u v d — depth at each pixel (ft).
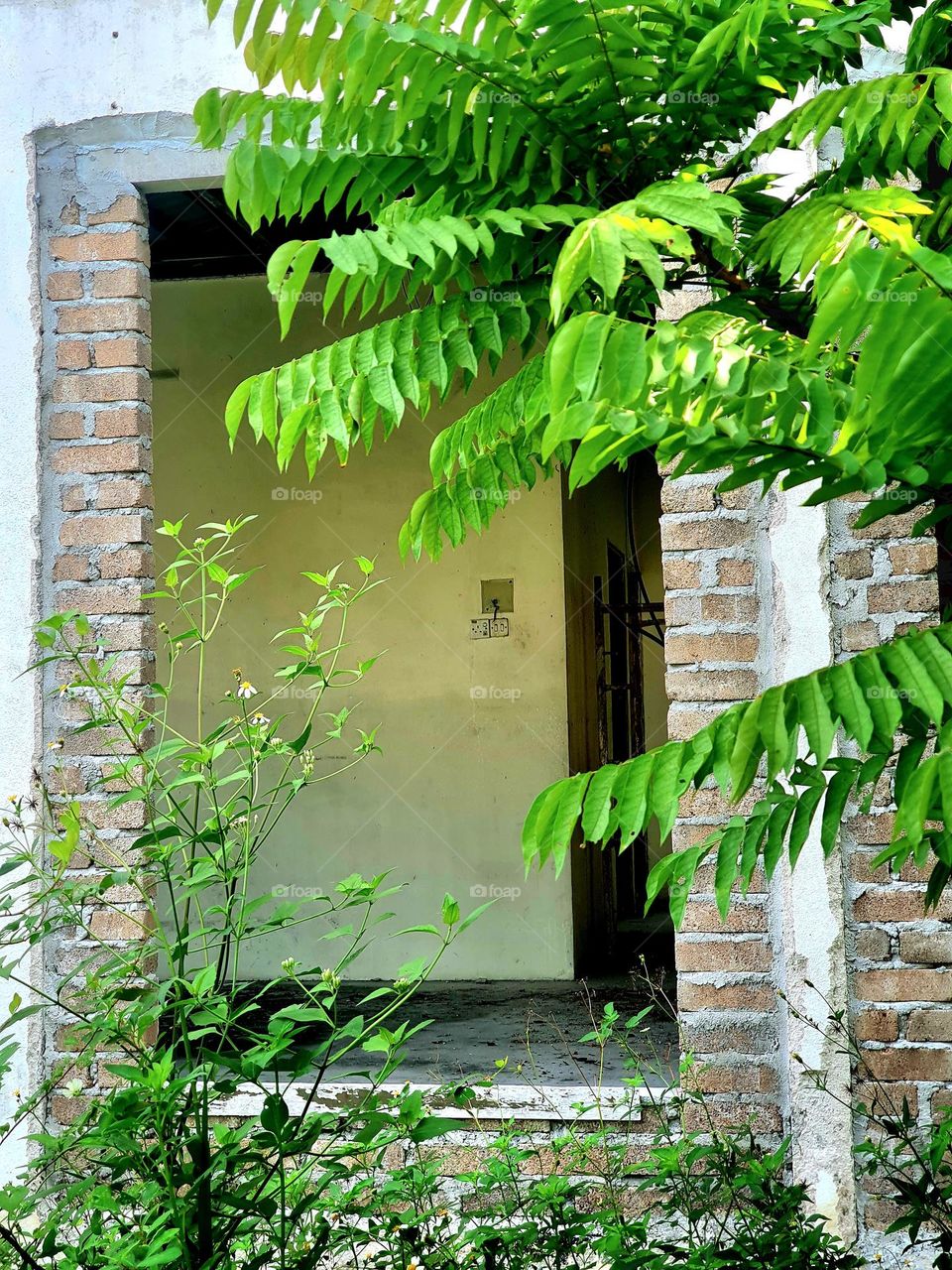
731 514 11.29
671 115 7.46
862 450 5.76
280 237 20.58
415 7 7.02
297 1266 6.53
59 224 12.77
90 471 12.59
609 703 30.30
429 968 6.66
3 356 12.69
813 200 6.60
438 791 24.63
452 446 8.30
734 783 5.86
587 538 27.99
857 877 10.81
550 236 7.43
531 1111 11.48
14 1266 6.46
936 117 7.85
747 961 11.04
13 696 12.40
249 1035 6.55
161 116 12.63
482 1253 7.82
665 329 5.70
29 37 12.84
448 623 24.86
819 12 7.77
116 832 12.09
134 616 12.42
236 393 7.21
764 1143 10.93
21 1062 11.94
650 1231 10.66
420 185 7.46
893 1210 10.52
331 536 25.17
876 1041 10.73
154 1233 6.26
